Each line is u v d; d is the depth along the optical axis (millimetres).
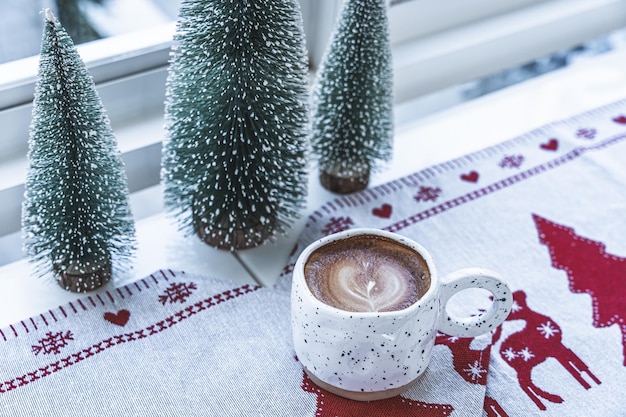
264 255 848
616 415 736
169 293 803
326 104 865
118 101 900
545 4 1119
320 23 964
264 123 787
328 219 875
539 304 809
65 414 718
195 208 827
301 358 729
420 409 728
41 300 799
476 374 752
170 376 745
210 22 758
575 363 769
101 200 771
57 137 741
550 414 736
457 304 803
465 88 1104
